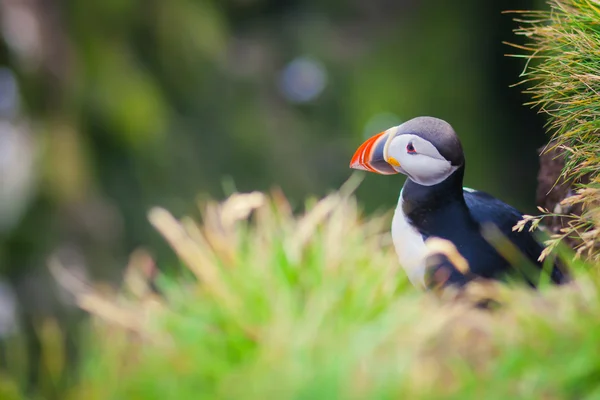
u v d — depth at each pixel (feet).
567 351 11.67
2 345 35.12
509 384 11.43
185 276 15.61
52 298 41.47
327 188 54.34
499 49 59.36
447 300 13.65
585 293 12.26
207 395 12.29
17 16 45.70
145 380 12.49
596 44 14.38
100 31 48.26
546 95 15.21
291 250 15.39
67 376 13.62
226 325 13.75
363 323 13.43
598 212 13.57
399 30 63.36
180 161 50.24
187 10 53.47
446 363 11.82
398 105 58.65
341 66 61.93
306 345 12.50
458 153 13.96
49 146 44.83
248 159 53.52
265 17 65.51
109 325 13.84
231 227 15.66
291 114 58.59
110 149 48.16
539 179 17.38
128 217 47.29
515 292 12.76
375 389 11.38
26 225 43.34
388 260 15.38
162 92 52.44
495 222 14.56
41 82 46.09
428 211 14.29
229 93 55.31
